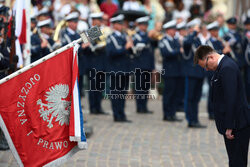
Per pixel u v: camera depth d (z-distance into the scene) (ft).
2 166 81.30
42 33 116.57
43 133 63.62
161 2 186.19
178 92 143.43
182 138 108.47
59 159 64.13
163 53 127.03
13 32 84.07
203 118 134.00
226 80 65.77
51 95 63.87
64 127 64.54
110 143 101.35
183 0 188.55
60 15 153.58
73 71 63.72
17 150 63.21
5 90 62.54
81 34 64.95
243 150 68.23
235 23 138.72
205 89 171.42
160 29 140.56
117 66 126.52
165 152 95.55
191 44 119.96
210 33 123.95
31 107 63.16
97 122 125.18
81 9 153.58
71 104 63.41
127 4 172.14
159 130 116.78
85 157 89.71
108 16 171.63
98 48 132.98
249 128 67.72
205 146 101.45
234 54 137.69
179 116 138.72
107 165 85.20
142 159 89.92
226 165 87.71
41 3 140.77
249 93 143.84
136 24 143.23
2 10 86.74
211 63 68.13
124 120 127.03
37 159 63.52
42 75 63.57
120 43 125.59
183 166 86.38
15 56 83.61
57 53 63.98
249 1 161.79
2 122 62.64
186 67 120.88
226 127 65.82
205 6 191.93
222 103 67.82
